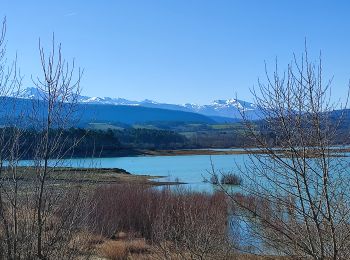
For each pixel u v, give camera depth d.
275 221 6.27
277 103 6.01
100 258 13.03
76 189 6.71
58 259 6.39
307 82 5.90
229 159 57.59
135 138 140.12
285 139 5.98
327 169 5.75
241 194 6.77
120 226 20.27
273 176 6.15
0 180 6.22
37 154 6.43
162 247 10.50
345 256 5.91
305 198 5.87
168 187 23.17
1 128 6.32
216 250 9.58
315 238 6.04
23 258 6.23
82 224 7.14
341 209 5.88
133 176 59.44
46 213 6.39
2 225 6.28
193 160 110.88
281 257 6.93
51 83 6.55
